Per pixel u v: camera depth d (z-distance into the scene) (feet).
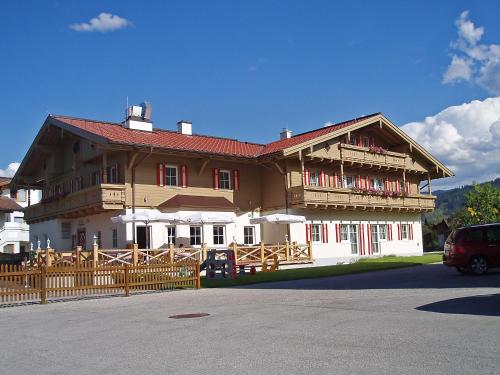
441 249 166.71
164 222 82.53
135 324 34.12
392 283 53.78
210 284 63.31
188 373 20.79
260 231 99.81
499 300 36.70
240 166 98.22
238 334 28.60
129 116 95.04
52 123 93.25
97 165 90.99
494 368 19.49
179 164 89.76
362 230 108.06
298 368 20.71
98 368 22.41
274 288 55.21
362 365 20.67
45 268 49.93
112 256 70.33
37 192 150.20
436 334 25.90
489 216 143.02
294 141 102.42
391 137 115.03
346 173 107.86
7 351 27.25
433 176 125.70
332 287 52.80
